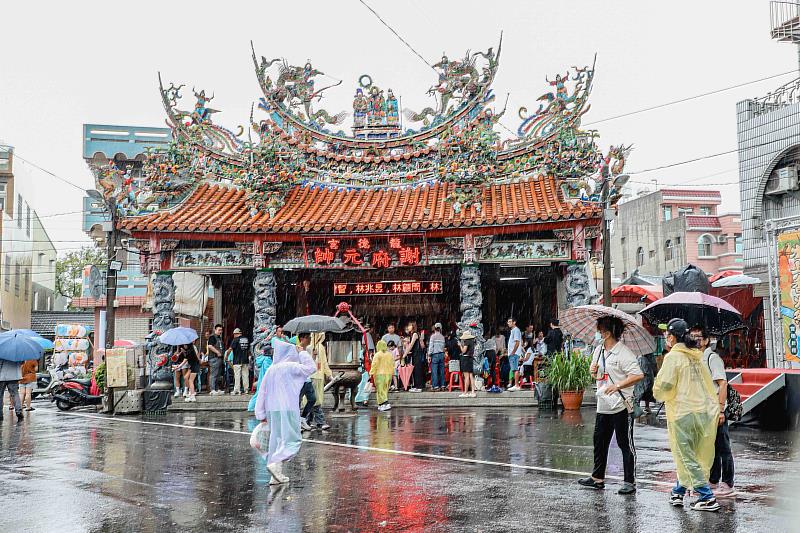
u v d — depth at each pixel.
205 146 25.97
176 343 21.58
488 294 27.77
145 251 23.73
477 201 23.31
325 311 27.88
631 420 9.17
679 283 16.33
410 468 11.07
